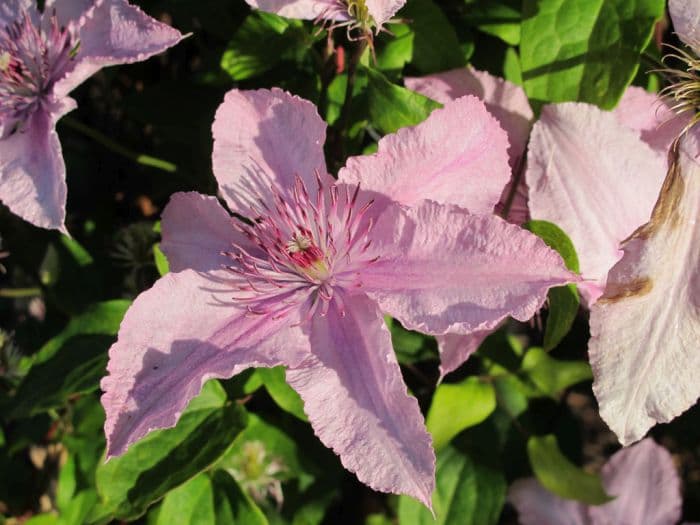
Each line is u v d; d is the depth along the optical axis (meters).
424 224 0.26
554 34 0.29
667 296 0.26
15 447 0.42
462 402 0.33
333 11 0.28
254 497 0.37
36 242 0.42
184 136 0.39
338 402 0.25
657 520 0.41
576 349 0.41
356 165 0.26
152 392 0.25
